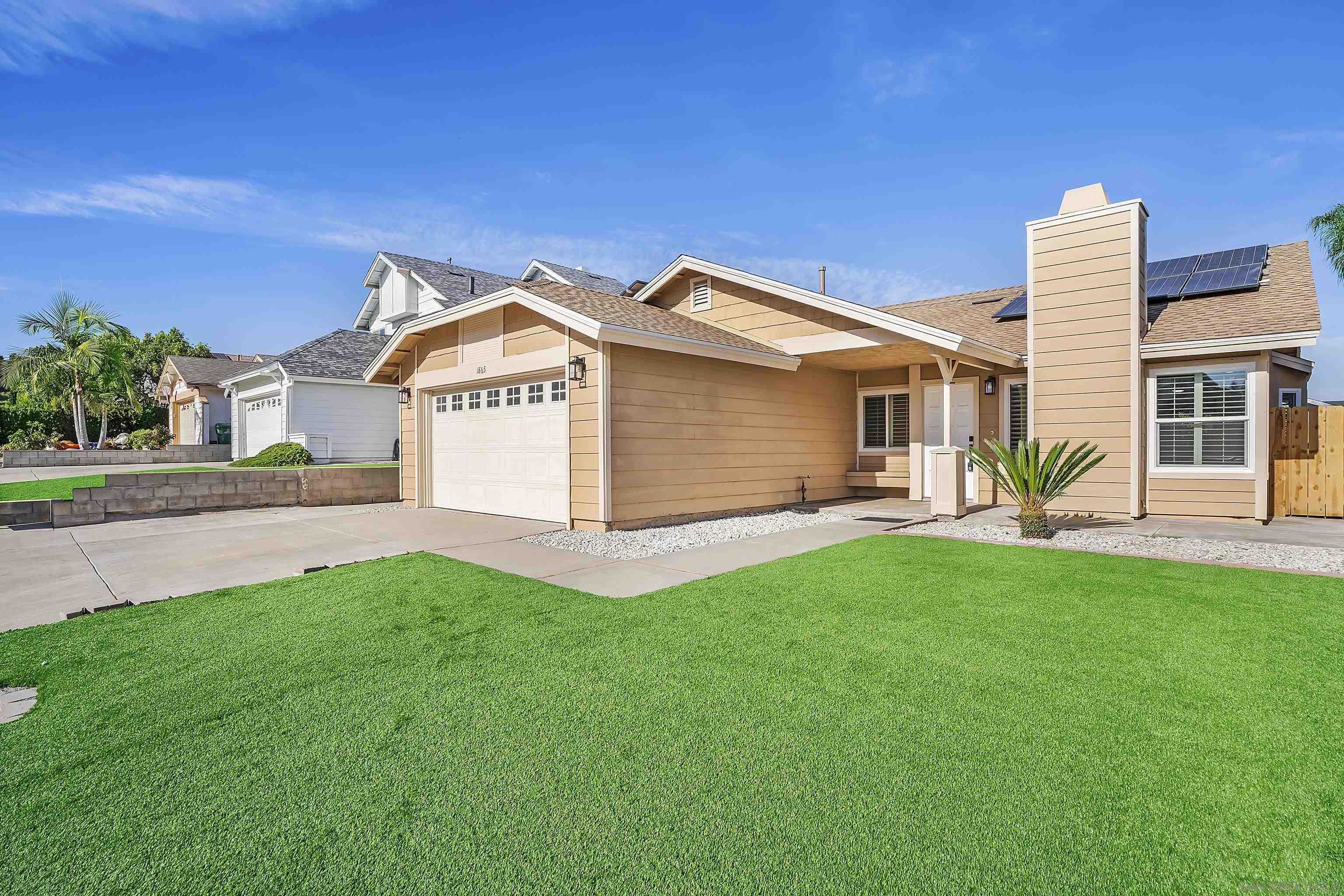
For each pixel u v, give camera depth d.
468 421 11.12
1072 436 9.64
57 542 7.94
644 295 12.67
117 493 9.90
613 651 3.90
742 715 2.98
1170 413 9.23
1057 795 2.29
